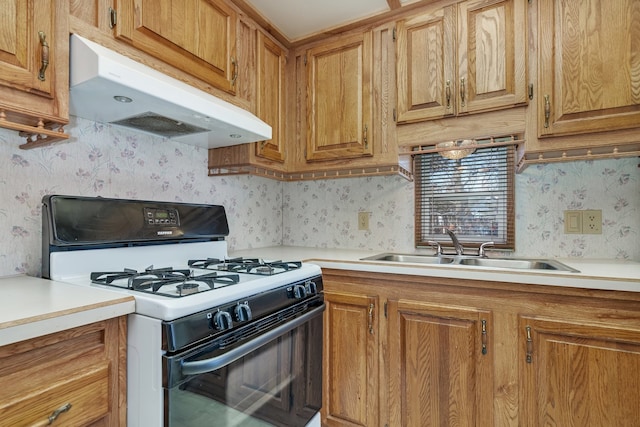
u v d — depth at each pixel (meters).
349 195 2.17
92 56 0.91
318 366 1.37
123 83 0.94
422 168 1.97
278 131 1.88
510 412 1.23
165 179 1.59
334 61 1.84
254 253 1.88
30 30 0.86
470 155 1.84
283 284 1.16
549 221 1.65
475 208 1.83
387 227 2.05
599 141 1.29
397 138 1.67
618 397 1.09
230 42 1.53
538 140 1.39
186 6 1.31
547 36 1.37
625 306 1.08
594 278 1.10
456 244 1.76
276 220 2.35
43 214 1.07
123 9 1.08
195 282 1.02
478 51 1.48
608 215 1.55
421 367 1.39
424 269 1.37
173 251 1.38
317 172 1.95
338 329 1.57
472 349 1.30
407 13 1.65
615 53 1.26
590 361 1.12
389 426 1.45
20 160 1.11
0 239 1.07
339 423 1.56
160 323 0.79
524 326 1.21
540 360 1.19
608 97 1.27
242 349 0.93
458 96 1.52
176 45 1.26
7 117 0.89
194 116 1.24
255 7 1.65
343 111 1.80
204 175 1.81
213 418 0.89
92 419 0.77
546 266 1.51
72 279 1.05
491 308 1.27
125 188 1.42
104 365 0.80
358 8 1.67
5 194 1.08
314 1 1.61
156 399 0.79
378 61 1.73
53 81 0.90
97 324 0.79
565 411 1.15
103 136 1.34
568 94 1.33
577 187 1.60
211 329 0.86
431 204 1.94
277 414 1.13
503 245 1.73
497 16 1.45
